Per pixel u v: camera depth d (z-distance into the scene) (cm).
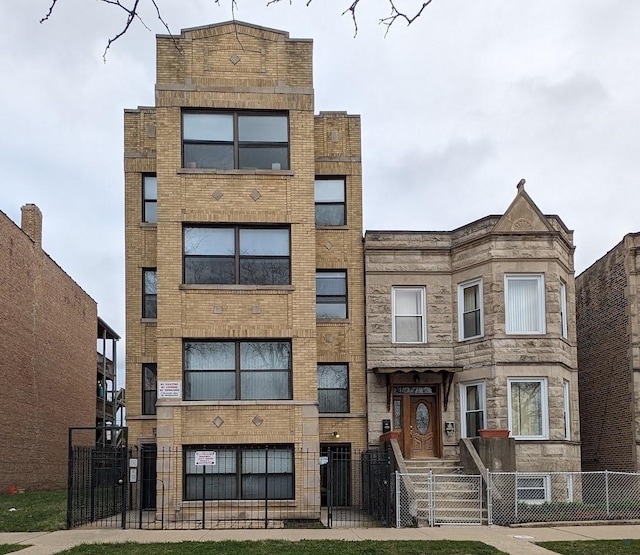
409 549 1241
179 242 1819
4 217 2664
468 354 2109
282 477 1766
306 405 1788
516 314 2072
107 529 1527
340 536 1409
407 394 2145
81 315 3797
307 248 1852
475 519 1622
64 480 3416
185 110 1875
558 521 1584
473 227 2148
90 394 3994
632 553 1225
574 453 2070
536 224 2098
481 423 2052
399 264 2197
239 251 1852
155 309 2191
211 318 1806
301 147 1881
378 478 1712
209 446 1761
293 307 1830
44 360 3153
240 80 1892
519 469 1972
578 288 2642
